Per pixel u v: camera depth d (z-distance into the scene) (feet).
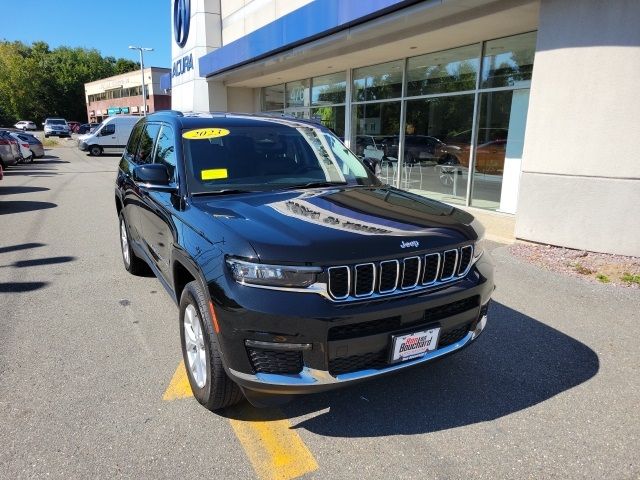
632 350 12.23
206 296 8.39
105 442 8.58
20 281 17.21
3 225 27.32
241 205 9.86
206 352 8.80
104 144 96.32
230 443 8.63
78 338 12.66
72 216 30.25
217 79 59.88
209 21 61.00
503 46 29.40
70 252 21.31
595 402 9.99
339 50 36.76
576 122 19.88
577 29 19.30
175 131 12.21
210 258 8.38
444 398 10.09
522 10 23.47
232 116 13.61
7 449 8.36
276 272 7.66
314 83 51.37
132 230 16.37
